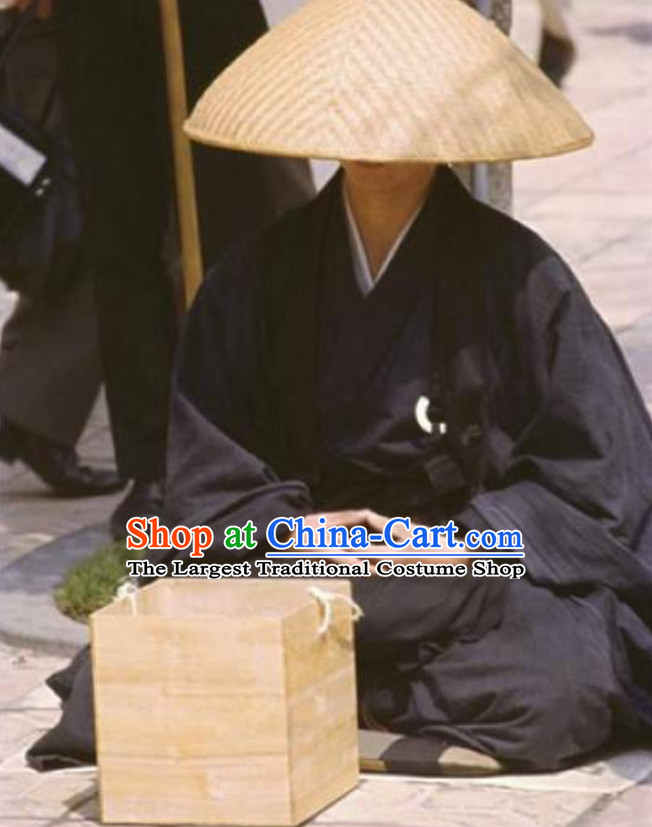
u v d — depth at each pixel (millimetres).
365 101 11312
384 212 11758
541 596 11562
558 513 11641
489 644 11516
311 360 11930
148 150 14625
